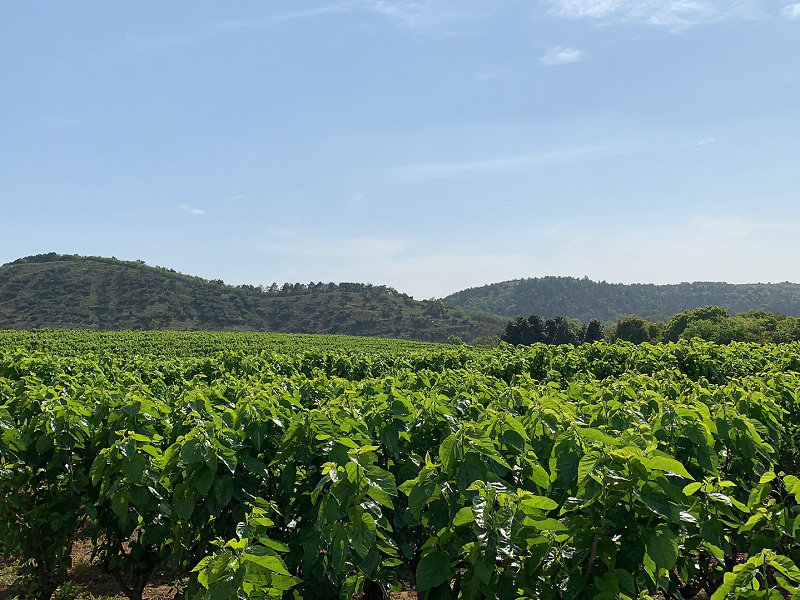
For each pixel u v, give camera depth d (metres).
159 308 158.12
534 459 4.49
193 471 4.65
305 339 61.94
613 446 3.75
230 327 156.50
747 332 62.72
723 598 3.20
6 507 5.92
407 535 5.25
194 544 5.27
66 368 12.05
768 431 5.90
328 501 3.87
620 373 13.54
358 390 7.04
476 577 3.41
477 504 3.37
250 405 5.38
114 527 5.72
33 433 5.89
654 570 3.42
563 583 3.40
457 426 5.24
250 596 3.31
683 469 3.28
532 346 14.89
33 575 6.43
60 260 184.62
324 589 4.66
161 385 9.07
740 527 4.05
